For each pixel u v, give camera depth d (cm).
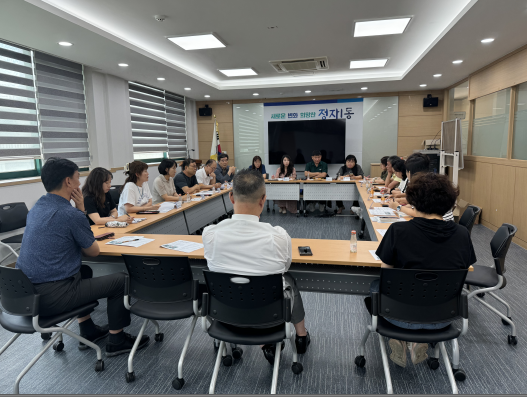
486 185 566
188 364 214
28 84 446
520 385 189
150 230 335
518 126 477
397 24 415
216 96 879
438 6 364
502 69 514
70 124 524
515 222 473
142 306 200
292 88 771
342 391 186
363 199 441
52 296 188
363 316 273
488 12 344
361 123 888
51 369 212
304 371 204
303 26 414
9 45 417
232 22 397
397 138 873
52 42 417
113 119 613
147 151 736
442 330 167
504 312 272
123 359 221
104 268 252
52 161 197
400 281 160
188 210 429
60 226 192
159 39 459
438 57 514
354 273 208
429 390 186
